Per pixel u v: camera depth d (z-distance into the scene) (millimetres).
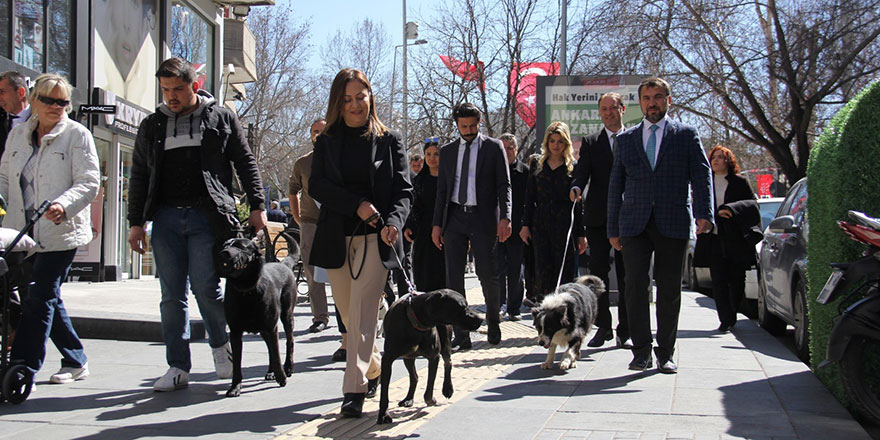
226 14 24734
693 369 6035
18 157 5578
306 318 10188
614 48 25188
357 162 4914
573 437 4105
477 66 27641
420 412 4746
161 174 5402
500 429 4293
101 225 14484
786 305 7684
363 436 4195
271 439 4148
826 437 4047
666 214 5922
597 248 7375
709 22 24406
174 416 4676
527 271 9844
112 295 11125
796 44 22172
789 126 28750
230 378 5824
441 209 7164
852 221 4691
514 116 27562
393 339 4516
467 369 6301
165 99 5379
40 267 5371
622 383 5551
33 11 12609
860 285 4930
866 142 5086
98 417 4648
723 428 4234
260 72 37688
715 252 8422
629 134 6191
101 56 14523
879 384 4617
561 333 6105
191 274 5465
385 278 4871
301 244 8586
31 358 5203
